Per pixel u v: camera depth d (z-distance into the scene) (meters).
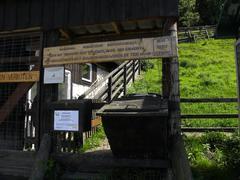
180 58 24.80
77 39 7.83
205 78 17.38
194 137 7.89
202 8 52.97
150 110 5.44
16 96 7.22
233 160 6.06
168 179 5.58
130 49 6.23
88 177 6.14
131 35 7.57
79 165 6.28
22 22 7.26
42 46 7.06
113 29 7.48
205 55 25.55
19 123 8.07
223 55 25.11
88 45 6.55
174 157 5.45
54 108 6.46
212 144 7.30
